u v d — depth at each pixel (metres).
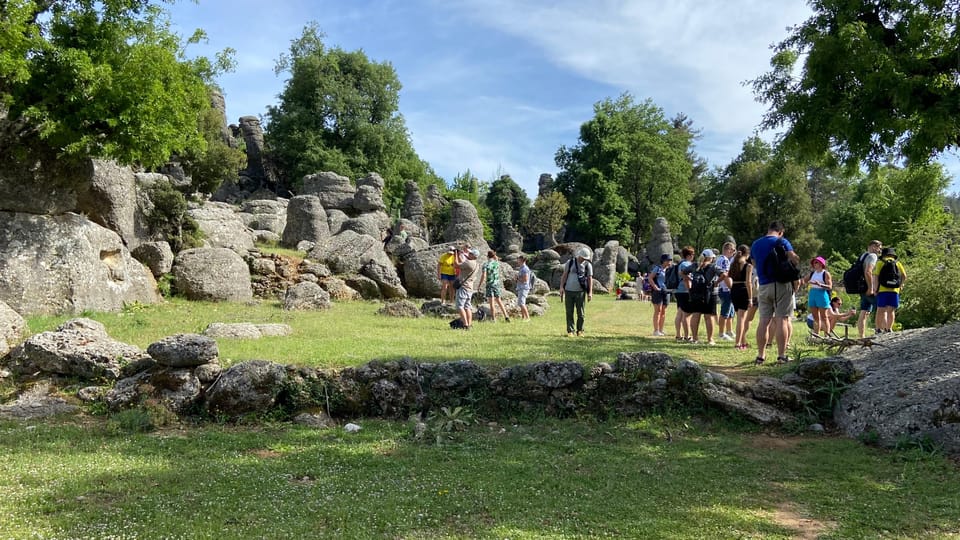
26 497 4.97
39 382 8.59
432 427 7.49
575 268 12.98
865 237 46.59
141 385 8.11
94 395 8.20
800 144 10.77
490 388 8.47
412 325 14.20
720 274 11.91
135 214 18.52
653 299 13.66
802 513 5.12
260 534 4.39
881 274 11.59
